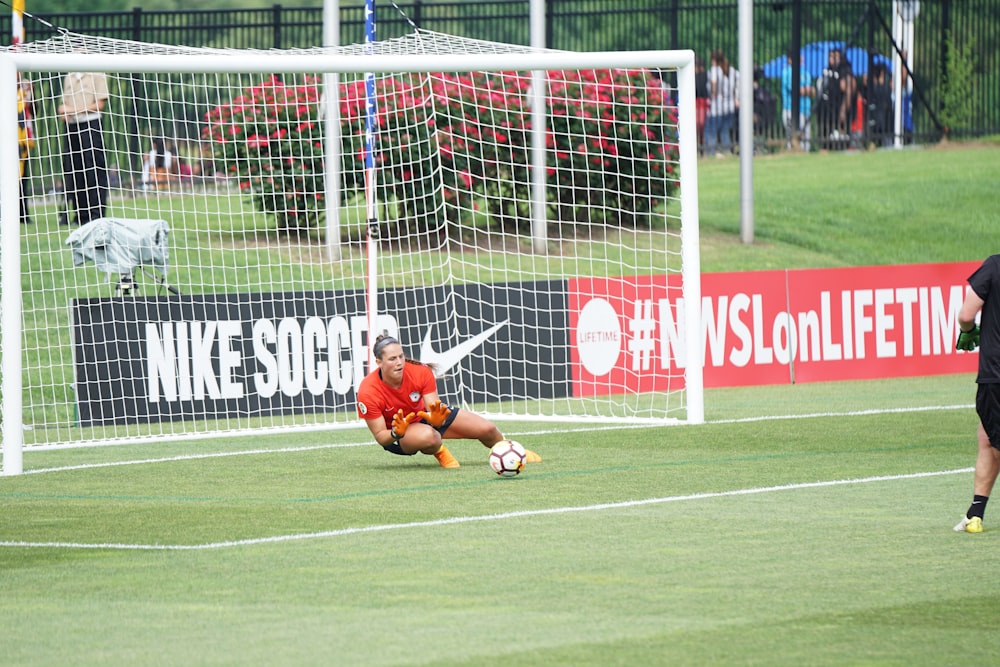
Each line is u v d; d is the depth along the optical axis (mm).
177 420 45719
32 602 21938
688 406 43719
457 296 50312
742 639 19422
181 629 20219
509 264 64500
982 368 25781
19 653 19094
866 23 97875
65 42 42156
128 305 45281
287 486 33062
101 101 56375
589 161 65875
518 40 93750
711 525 27562
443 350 49844
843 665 18281
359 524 28078
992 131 100812
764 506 29609
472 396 49812
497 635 19688
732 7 92625
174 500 31312
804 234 78250
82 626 20438
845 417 44500
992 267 25641
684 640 19391
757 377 54188
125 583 23156
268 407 46781
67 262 60406
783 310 54562
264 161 60344
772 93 97250
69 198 60125
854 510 29062
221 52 44688
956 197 85375
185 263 59531
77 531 27750
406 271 62344
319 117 55812
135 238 50719
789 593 21969
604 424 44062
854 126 96750
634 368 51281
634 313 51375
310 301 47531
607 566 23969
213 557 25094
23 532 27703
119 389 45062
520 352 50312
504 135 66625
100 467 36969
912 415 44844
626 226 67812
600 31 94250
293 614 21000
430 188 65562
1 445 42062
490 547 25641
